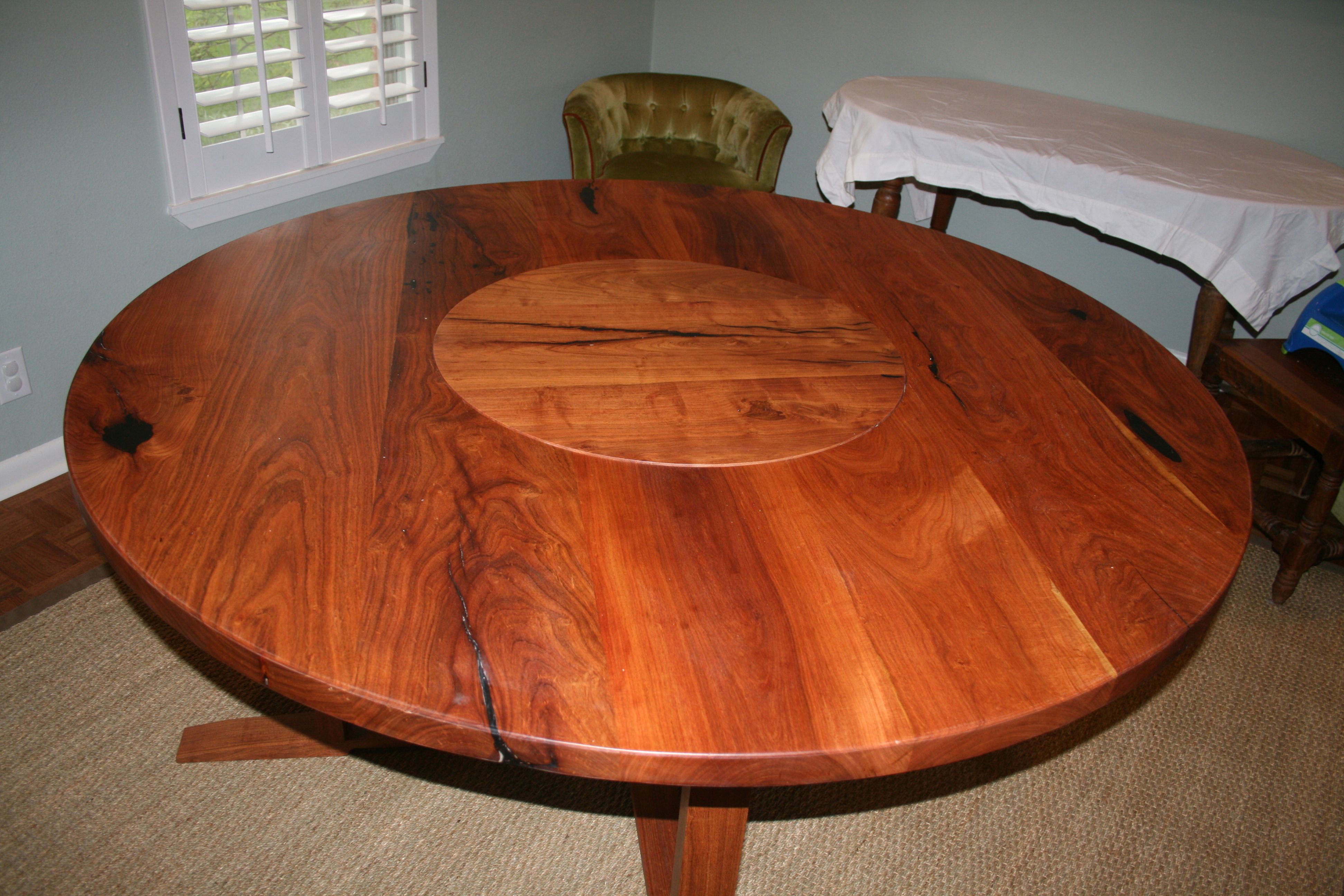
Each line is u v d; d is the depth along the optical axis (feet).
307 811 4.76
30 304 6.57
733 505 3.28
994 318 4.90
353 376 3.85
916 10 10.34
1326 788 5.44
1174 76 9.12
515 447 3.50
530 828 4.83
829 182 8.82
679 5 12.06
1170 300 9.79
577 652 2.62
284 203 8.28
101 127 6.57
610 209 5.87
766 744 2.41
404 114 9.26
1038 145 7.91
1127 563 3.16
